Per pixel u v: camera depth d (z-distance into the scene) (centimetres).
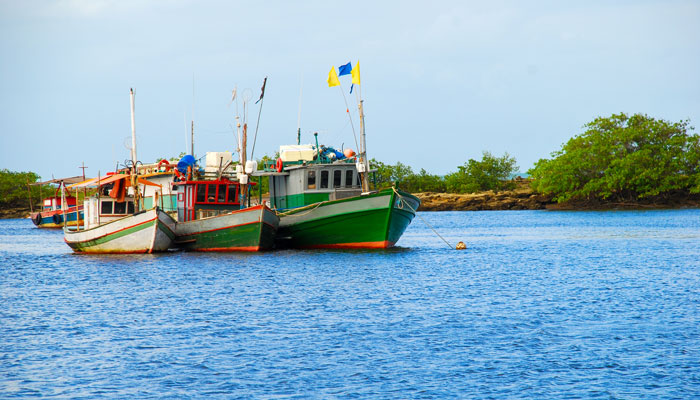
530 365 4291
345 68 9881
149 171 11538
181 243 10075
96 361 4466
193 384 4028
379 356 4491
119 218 10112
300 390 3919
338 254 9550
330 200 9819
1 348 4788
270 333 5091
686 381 4006
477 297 6475
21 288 7319
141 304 6275
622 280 7594
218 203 10269
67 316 5800
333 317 5591
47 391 3947
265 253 9675
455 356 4484
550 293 6706
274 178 10575
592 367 4247
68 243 10850
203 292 6812
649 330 5078
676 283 7325
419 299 6362
